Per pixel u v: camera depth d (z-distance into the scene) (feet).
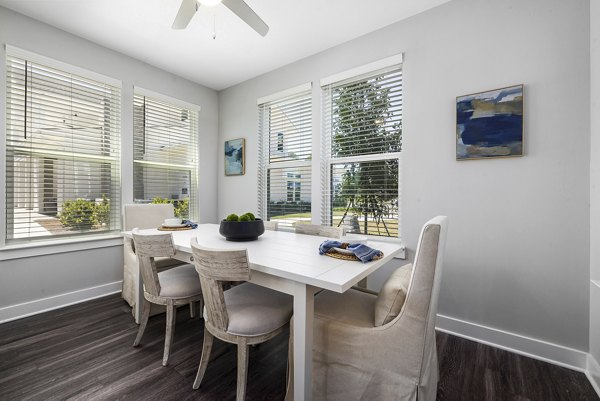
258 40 8.84
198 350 6.04
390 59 7.80
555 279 5.74
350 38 8.69
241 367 4.26
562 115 5.63
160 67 10.74
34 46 7.77
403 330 3.70
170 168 11.34
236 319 4.33
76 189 8.77
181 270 6.64
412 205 7.53
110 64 9.37
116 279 9.55
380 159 8.27
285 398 4.33
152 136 10.69
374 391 3.87
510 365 5.63
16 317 7.47
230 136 12.58
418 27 7.43
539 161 5.86
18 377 5.08
